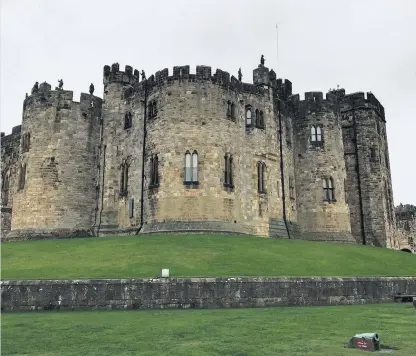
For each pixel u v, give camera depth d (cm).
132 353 1240
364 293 2644
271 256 3272
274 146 5088
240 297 2344
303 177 5353
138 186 4603
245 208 4606
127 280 2266
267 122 5066
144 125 4669
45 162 4962
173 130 4341
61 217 4891
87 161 5134
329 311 2152
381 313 2069
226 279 2350
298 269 2945
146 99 4709
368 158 5775
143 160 4581
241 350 1268
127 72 5275
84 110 5206
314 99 5488
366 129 5850
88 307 2220
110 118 5138
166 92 4459
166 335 1496
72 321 1811
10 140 6169
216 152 4328
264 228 4728
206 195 4200
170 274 2583
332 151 5359
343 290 2569
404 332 1549
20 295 2202
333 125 5444
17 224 4956
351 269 3162
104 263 2917
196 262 2930
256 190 4762
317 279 2519
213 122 4388
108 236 4403
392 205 6156
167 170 4278
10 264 2997
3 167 6156
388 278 2788
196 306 2283
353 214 5728
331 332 1548
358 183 5772
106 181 4981
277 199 4975
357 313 2069
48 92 5116
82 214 5003
